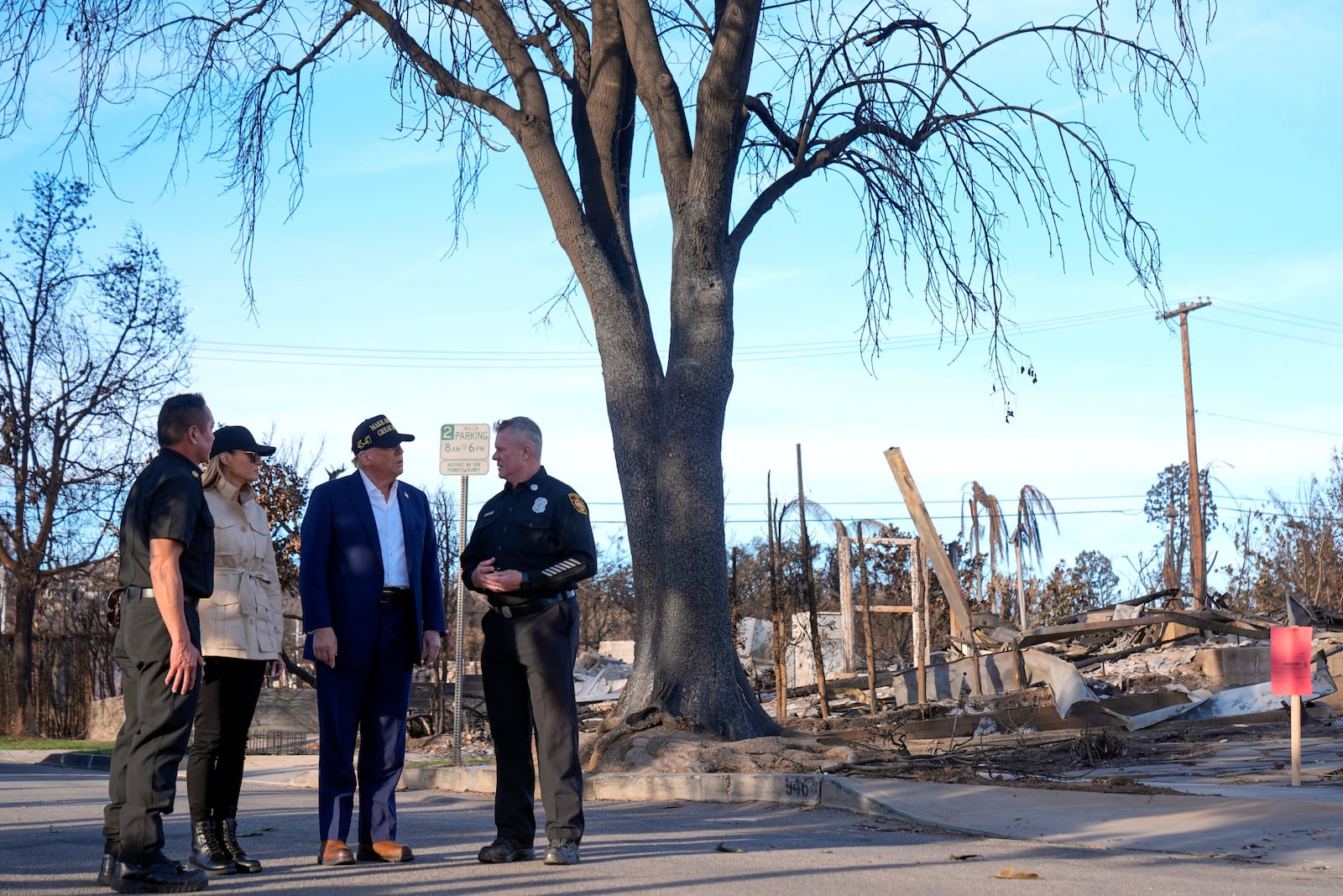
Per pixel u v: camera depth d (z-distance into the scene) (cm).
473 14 1264
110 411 2688
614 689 2438
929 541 1578
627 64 1301
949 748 1162
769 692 2033
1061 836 622
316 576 568
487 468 1243
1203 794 729
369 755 574
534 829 563
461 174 1288
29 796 985
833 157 1309
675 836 651
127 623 494
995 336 1310
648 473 1212
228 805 545
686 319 1198
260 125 1278
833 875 499
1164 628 1755
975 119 1318
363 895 455
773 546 1448
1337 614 1523
